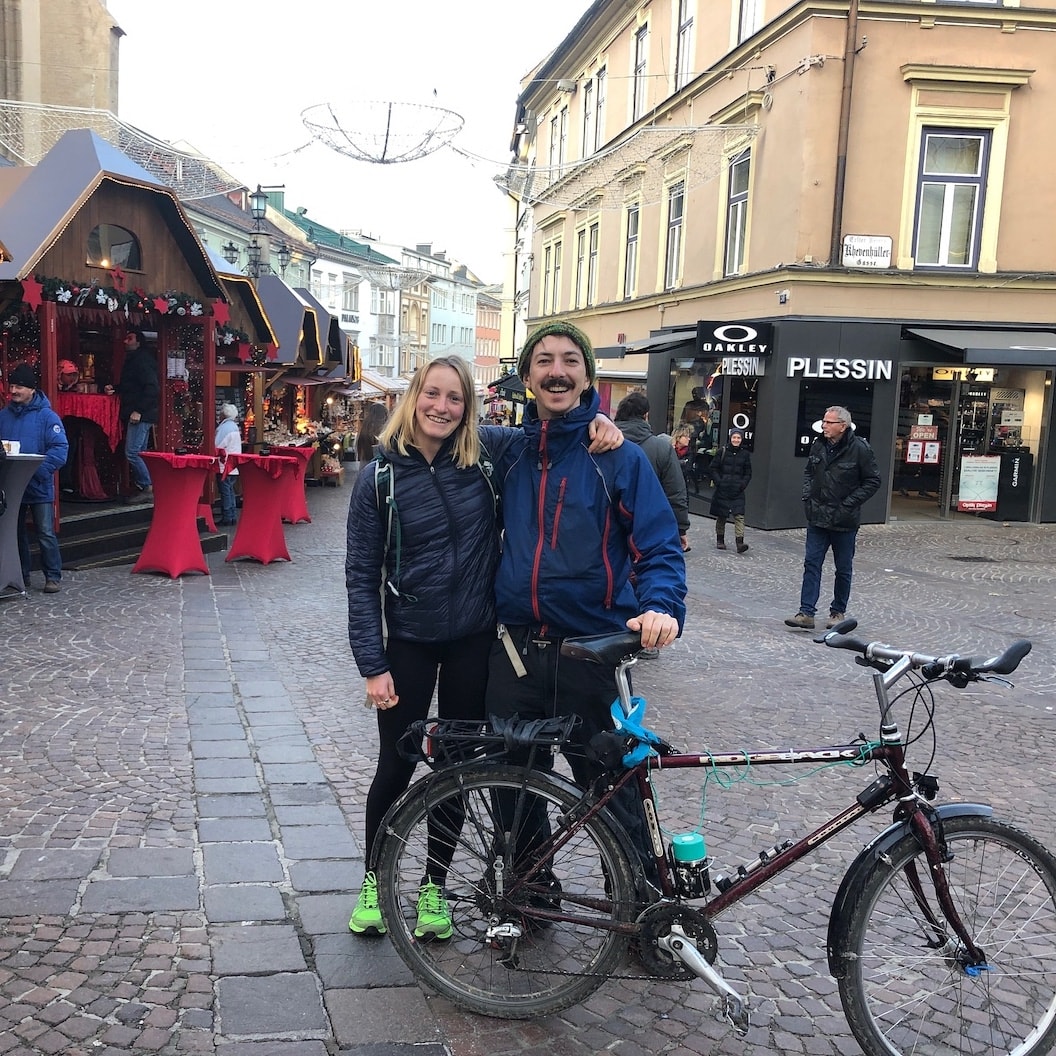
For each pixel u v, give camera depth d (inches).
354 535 118.7
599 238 997.8
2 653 245.0
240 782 170.6
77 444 445.1
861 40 577.0
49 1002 106.4
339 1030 104.5
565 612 114.3
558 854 106.2
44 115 658.8
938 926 103.0
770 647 299.1
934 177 601.0
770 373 593.6
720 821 163.9
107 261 410.0
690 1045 106.1
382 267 2466.8
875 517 616.1
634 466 113.7
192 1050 100.0
